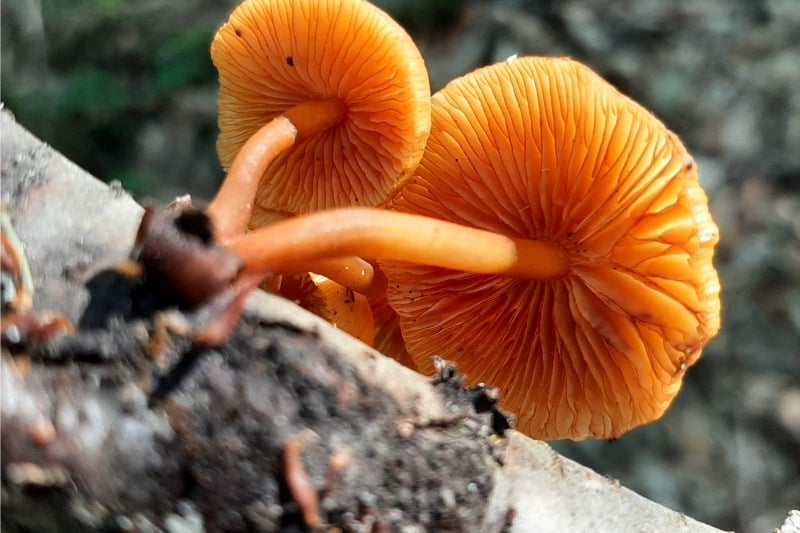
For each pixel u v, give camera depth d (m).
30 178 0.14
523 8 0.39
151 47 0.43
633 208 0.17
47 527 0.14
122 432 0.13
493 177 0.18
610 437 0.18
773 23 0.37
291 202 0.19
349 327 0.18
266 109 0.19
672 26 0.38
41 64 0.43
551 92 0.17
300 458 0.14
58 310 0.14
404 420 0.14
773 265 0.32
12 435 0.13
